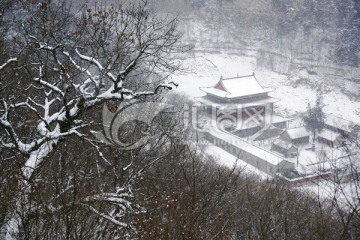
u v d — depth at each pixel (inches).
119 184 472.7
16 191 333.7
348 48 4394.7
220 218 393.4
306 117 2893.7
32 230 310.0
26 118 569.0
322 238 378.3
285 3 5472.4
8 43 688.4
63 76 460.4
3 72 598.5
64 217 310.0
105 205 402.6
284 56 4724.4
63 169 386.6
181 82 3912.4
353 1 4958.2
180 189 397.1
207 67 4367.6
